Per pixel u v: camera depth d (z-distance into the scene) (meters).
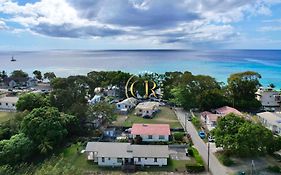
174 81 98.31
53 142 49.16
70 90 70.25
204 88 85.44
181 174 42.84
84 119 62.12
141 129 58.56
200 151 51.38
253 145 44.72
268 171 42.53
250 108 80.81
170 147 53.84
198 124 67.25
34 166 44.09
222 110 74.25
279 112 76.44
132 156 45.81
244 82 81.62
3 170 39.41
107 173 43.34
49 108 53.78
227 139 45.53
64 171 40.66
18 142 44.50
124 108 83.69
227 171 43.06
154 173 43.16
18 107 63.97
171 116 76.69
